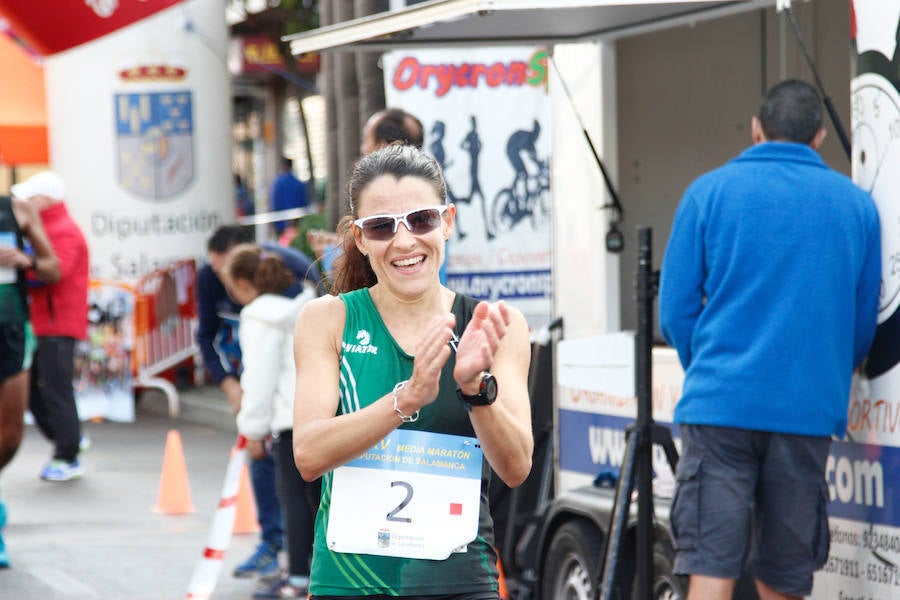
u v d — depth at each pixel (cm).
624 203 1505
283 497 1442
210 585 1438
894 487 962
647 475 1062
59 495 2106
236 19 3928
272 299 1420
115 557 1686
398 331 700
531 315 1650
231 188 3231
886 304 980
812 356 976
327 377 696
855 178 1027
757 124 1039
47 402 2214
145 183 3111
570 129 1414
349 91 2041
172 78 3122
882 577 976
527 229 1645
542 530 1274
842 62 1470
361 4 1878
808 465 985
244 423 1429
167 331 3044
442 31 1328
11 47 3216
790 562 993
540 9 1116
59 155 3131
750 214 991
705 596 986
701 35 1512
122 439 2689
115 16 2983
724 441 991
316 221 3002
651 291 1077
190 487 2186
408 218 688
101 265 3106
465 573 695
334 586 696
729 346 991
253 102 5162
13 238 1756
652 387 1152
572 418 1363
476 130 1639
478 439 687
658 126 1509
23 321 1772
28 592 1502
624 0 1098
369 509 691
